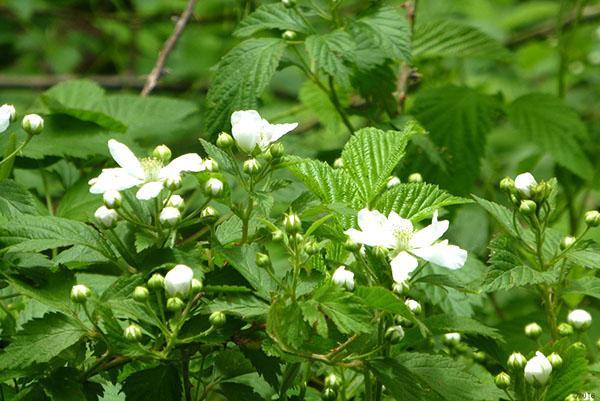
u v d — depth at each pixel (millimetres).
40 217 500
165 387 500
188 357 498
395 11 620
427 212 522
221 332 491
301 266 493
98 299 485
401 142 532
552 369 519
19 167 616
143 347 482
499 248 526
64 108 627
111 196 491
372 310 505
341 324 472
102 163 643
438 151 679
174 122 692
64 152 605
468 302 592
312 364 554
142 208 507
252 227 517
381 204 526
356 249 498
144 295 479
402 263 487
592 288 548
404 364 501
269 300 488
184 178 628
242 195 607
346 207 502
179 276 479
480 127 701
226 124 604
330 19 639
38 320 489
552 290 562
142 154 622
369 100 667
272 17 618
